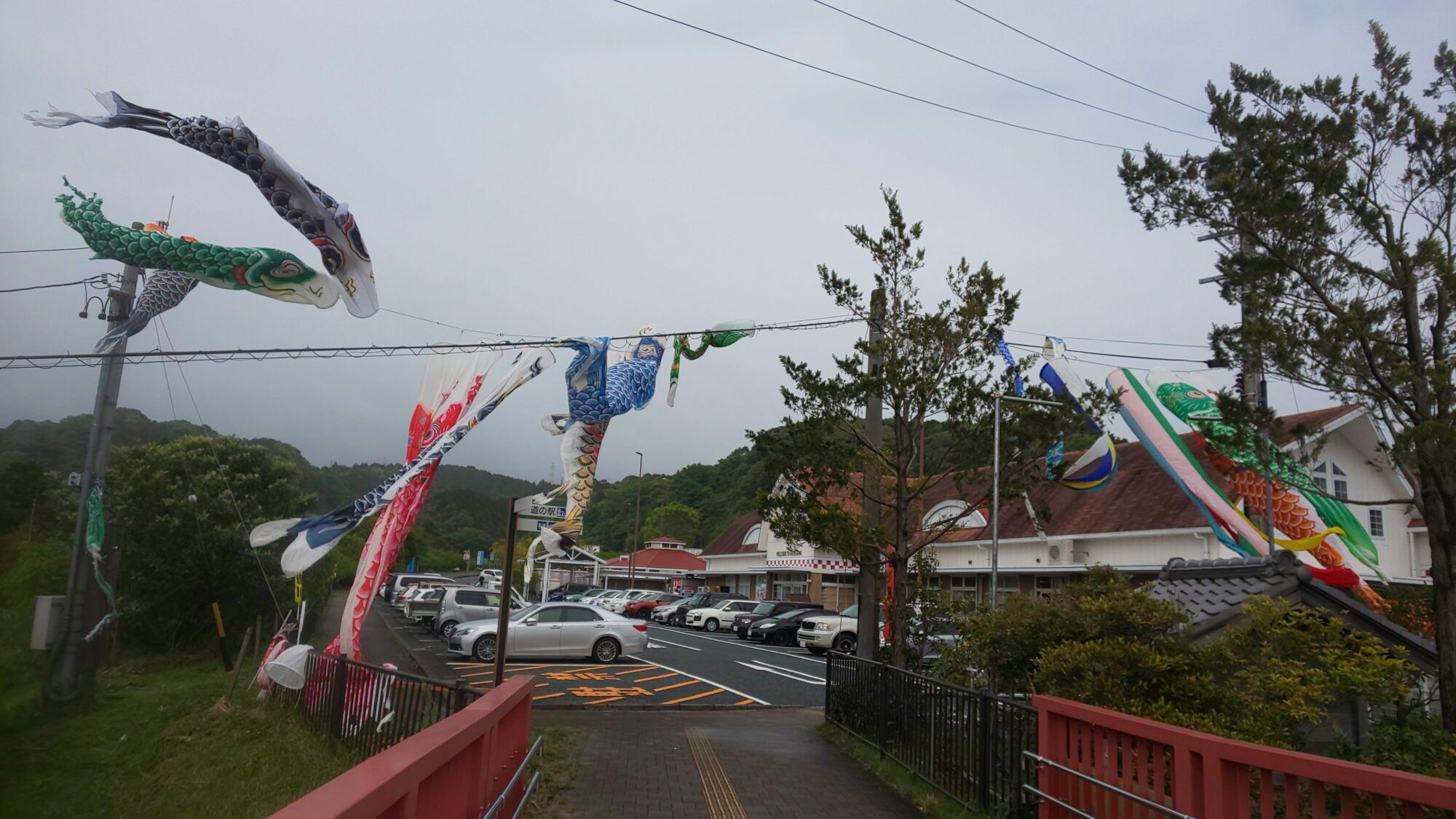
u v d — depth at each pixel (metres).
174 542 21.08
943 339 12.13
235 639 21.75
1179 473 18.23
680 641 31.36
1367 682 6.96
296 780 9.78
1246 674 7.22
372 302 10.48
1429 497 7.93
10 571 15.21
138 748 12.18
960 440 12.39
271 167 9.60
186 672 19.03
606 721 13.28
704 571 59.62
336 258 10.12
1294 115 8.16
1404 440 7.32
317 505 29.17
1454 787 3.62
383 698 9.38
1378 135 8.17
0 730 12.11
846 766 10.17
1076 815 6.07
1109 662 7.21
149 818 9.52
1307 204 8.01
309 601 23.09
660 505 94.06
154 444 22.50
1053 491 27.52
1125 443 28.59
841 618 29.20
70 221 9.54
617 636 22.81
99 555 14.12
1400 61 8.09
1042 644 8.17
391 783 2.88
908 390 12.07
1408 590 13.52
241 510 21.92
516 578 53.28
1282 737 6.67
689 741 11.55
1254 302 8.25
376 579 13.19
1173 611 7.64
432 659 22.16
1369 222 7.95
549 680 18.92
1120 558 23.08
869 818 7.86
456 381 14.20
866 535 12.13
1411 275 8.00
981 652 8.91
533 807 7.86
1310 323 7.89
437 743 3.64
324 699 11.52
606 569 64.19
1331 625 7.55
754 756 10.59
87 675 13.84
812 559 40.06
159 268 10.11
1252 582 8.87
